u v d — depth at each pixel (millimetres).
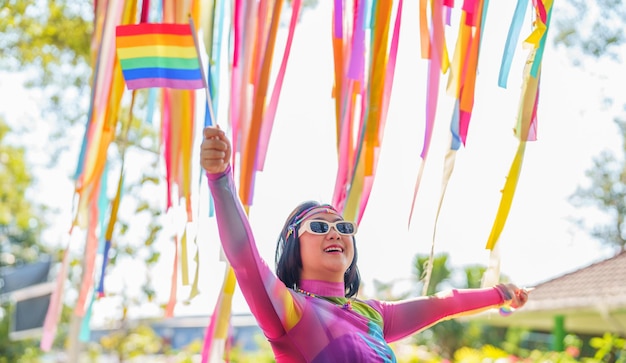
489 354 6637
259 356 9625
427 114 2463
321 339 1928
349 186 2410
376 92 2465
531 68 2459
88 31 9352
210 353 2451
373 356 1934
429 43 2529
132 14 2912
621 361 5832
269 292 1873
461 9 2539
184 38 2188
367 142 2432
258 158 2500
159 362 12453
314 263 2115
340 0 2650
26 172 13148
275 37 2598
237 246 1850
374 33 2512
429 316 2334
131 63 2191
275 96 2582
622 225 12602
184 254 2637
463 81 2473
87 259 3047
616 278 7238
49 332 3043
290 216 2219
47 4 9250
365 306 2162
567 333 8203
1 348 16297
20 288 10617
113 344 13219
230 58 2725
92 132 3012
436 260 13539
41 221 15258
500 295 2475
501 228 2418
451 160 2404
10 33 9312
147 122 3064
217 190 1838
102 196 3100
